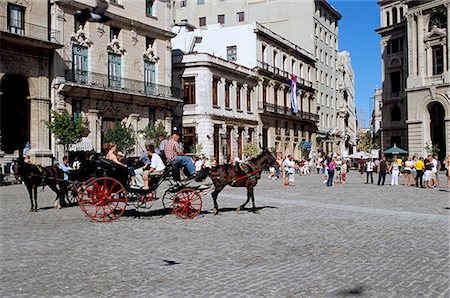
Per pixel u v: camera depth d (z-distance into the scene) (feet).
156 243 35.50
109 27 133.49
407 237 37.91
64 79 118.73
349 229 42.01
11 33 103.24
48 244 35.06
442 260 29.66
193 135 165.78
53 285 24.47
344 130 310.45
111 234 39.37
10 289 23.84
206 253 31.99
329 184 101.09
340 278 25.48
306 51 247.29
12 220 47.21
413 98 195.62
